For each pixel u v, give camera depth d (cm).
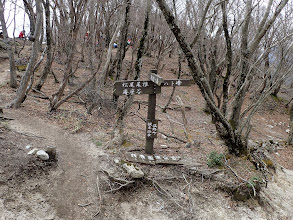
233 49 1082
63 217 427
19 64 1352
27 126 681
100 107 989
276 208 602
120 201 489
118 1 1262
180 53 1086
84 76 1424
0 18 950
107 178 525
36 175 484
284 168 866
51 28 1050
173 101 1534
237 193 559
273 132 1389
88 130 760
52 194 461
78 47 2066
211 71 1175
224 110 856
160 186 526
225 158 642
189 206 509
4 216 390
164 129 950
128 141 703
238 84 773
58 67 1496
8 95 938
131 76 1538
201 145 772
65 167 536
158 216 479
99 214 453
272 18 689
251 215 542
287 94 2102
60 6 1139
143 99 1452
